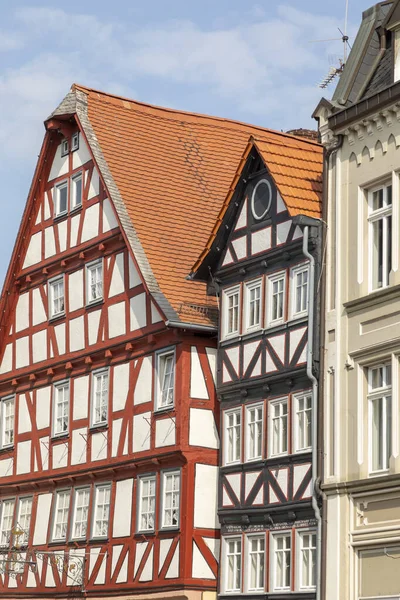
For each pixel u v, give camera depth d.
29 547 40.91
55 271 42.16
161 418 35.75
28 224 43.78
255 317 33.91
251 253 34.06
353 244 30.22
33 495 41.47
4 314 44.19
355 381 29.55
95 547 37.75
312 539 30.72
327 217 31.28
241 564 32.84
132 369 37.53
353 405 29.52
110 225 39.25
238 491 33.44
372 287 29.75
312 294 31.38
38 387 42.25
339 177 30.97
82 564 38.12
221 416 34.62
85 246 40.44
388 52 31.59
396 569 27.70
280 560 31.77
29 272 43.34
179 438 34.72
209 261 35.44
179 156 42.09
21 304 43.81
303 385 31.64
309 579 30.62
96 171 40.38
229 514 33.53
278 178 32.50
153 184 40.25
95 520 38.19
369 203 30.17
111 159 40.31
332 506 29.59
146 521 36.00
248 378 33.66
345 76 31.97
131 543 36.25
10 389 43.78
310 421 31.25
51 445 40.78
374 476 28.75
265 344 33.19
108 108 42.25
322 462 30.19
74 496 39.38
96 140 40.69
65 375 40.81
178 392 35.16
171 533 34.66
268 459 32.47
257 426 33.28
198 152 42.81
